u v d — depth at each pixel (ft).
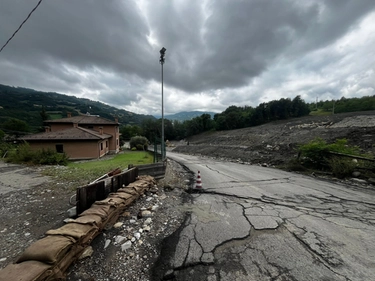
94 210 10.28
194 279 7.10
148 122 181.68
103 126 81.10
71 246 7.23
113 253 8.56
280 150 46.34
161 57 36.94
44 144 55.72
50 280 5.97
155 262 8.07
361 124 49.70
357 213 13.48
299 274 7.34
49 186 20.40
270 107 126.72
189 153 83.92
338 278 7.15
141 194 16.48
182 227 11.28
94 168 32.94
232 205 15.21
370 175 23.12
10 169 32.22
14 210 13.74
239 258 8.34
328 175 27.07
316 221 12.12
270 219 12.43
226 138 91.86
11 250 8.79
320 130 54.39
